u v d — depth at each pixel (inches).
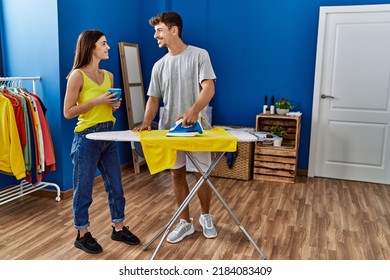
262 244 107.5
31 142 125.0
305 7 171.8
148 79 199.8
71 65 144.1
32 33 138.6
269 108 178.1
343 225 122.0
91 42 93.6
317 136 177.9
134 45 190.7
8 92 124.6
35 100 127.2
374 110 168.2
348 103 171.5
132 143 181.6
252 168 180.1
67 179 145.8
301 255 101.1
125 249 103.6
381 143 169.3
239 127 184.5
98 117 95.7
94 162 96.6
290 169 168.6
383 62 163.9
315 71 172.6
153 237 105.3
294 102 180.1
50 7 134.8
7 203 138.0
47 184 141.7
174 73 103.7
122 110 186.7
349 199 148.1
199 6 186.9
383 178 170.7
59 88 138.4
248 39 182.2
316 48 172.2
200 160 107.5
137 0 193.6
